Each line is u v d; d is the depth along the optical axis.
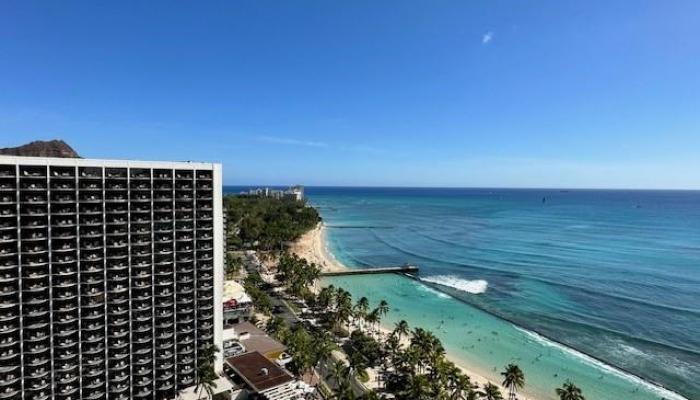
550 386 89.81
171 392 78.00
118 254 72.25
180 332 78.56
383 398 77.94
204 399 75.81
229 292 119.75
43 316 66.56
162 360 77.12
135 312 74.31
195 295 79.69
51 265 66.56
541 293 157.25
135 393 75.00
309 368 85.00
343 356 96.94
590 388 88.69
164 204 77.12
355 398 69.25
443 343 112.56
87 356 70.19
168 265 77.12
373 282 175.50
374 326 120.62
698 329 120.75
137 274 74.25
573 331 120.62
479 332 120.38
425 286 169.50
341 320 111.69
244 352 92.25
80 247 69.12
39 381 66.31
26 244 64.94
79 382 69.44
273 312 126.06
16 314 64.56
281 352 93.75
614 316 131.75
